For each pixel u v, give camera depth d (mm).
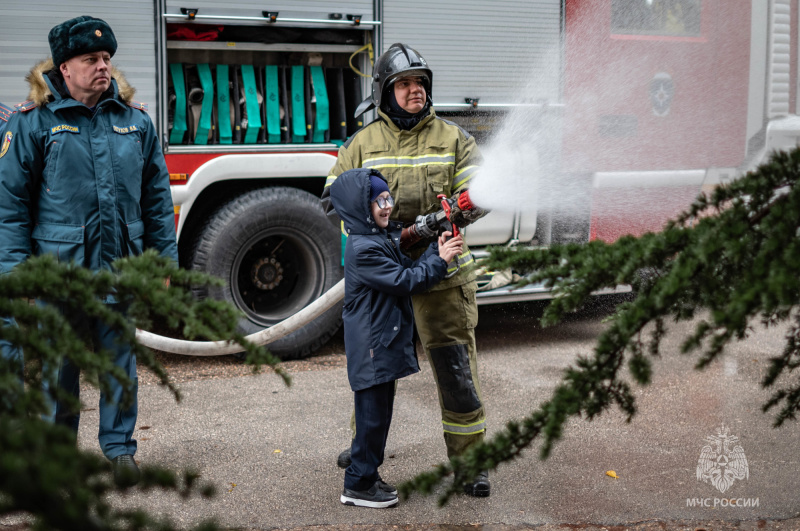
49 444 938
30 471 885
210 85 4590
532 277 1339
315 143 4922
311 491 2973
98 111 2879
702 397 4043
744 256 1148
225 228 4672
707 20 5562
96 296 1311
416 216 2977
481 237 5172
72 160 2820
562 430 1203
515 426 1237
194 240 4742
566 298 1297
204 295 4668
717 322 1104
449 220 2809
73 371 2711
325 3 4699
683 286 1152
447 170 2967
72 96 2863
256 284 4965
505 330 5629
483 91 5145
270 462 3250
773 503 2857
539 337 5438
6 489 873
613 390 1255
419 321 2934
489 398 4109
